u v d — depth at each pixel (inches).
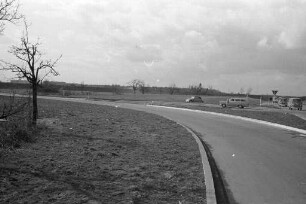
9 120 521.7
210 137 735.7
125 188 302.2
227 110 1521.9
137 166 385.7
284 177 406.3
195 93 4662.9
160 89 5103.3
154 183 327.6
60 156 400.8
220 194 333.1
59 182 302.2
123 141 550.6
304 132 848.9
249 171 431.8
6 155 385.1
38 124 626.5
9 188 277.3
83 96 2913.4
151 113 1301.7
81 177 323.3
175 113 1407.5
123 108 1525.6
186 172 379.9
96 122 801.6
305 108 2319.1
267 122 1050.1
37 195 266.8
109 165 378.3
